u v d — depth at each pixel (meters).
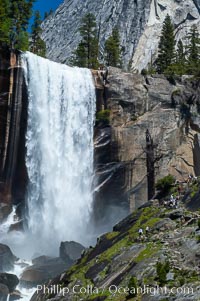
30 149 69.00
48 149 70.69
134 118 73.81
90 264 38.31
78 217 70.94
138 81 75.50
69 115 72.81
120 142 72.12
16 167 67.94
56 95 72.19
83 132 72.94
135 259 33.84
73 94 73.44
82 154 72.62
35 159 69.44
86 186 72.19
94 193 72.06
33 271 48.50
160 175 71.75
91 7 174.88
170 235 35.88
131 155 72.00
